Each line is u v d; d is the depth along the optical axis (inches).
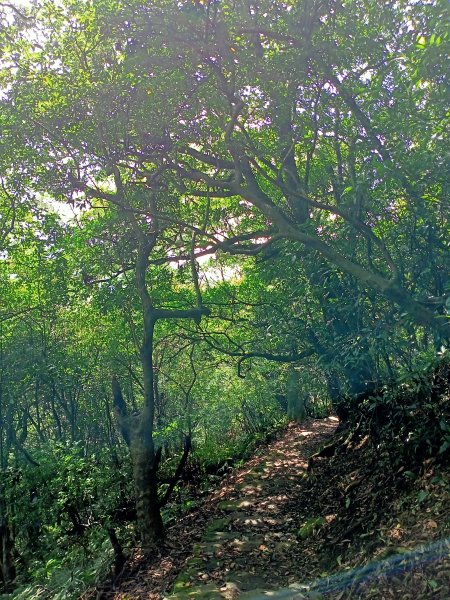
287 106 284.4
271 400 834.8
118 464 414.0
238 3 277.3
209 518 372.5
